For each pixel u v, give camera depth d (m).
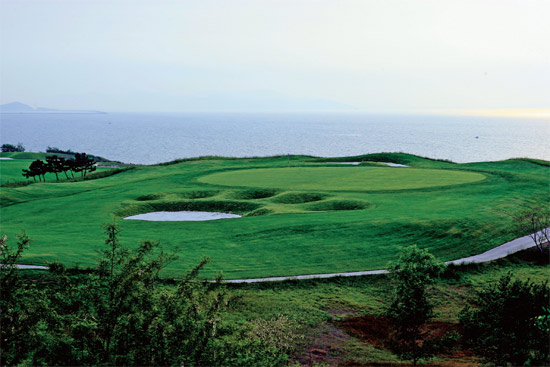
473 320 19.16
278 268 34.44
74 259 33.19
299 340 23.95
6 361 12.98
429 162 89.44
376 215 47.09
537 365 15.84
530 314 17.61
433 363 21.50
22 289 14.65
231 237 41.34
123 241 39.50
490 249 39.72
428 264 21.67
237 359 14.46
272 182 66.75
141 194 62.19
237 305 27.72
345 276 33.31
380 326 26.23
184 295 15.05
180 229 44.38
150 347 13.27
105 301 14.05
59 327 14.00
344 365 21.38
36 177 102.25
